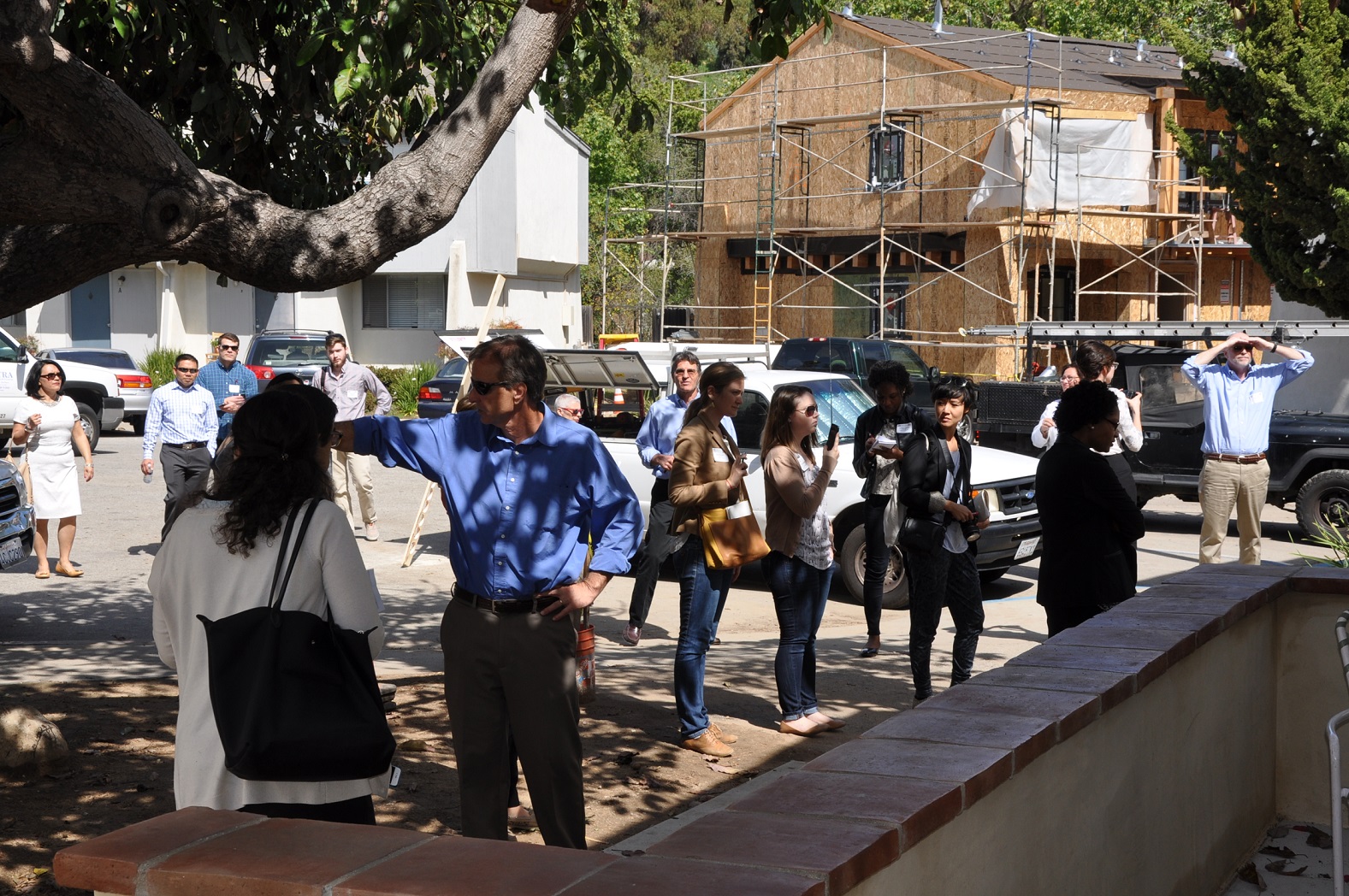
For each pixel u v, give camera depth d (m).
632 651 9.34
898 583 10.89
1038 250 28.41
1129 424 8.59
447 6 5.72
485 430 4.50
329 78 6.88
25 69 4.39
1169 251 29.33
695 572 6.46
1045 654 4.02
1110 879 3.73
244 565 3.39
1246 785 5.16
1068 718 3.24
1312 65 13.77
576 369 12.11
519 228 34.81
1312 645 5.46
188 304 33.50
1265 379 9.73
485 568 4.42
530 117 34.97
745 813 2.42
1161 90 28.41
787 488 6.62
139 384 25.31
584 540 4.59
